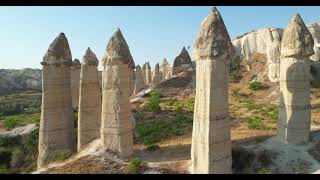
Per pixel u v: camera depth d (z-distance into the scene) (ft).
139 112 151.94
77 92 159.43
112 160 86.17
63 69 102.37
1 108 296.10
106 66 90.12
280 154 80.59
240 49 279.08
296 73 84.79
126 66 89.76
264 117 126.52
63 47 102.42
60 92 101.76
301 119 84.69
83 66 105.91
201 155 74.95
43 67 100.89
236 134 101.45
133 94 226.58
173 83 219.20
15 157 127.24
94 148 94.53
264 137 94.27
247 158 81.46
